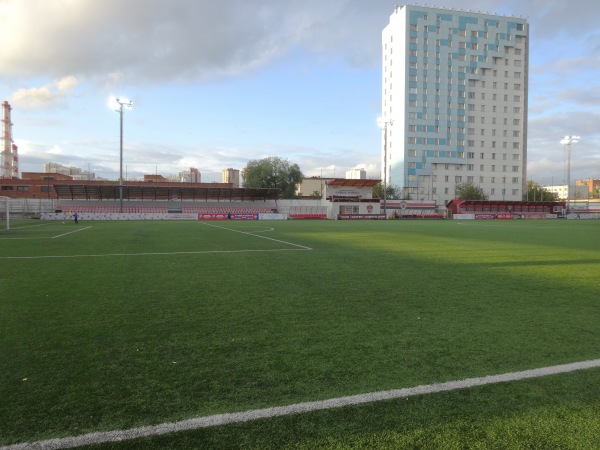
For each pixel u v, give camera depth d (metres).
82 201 51.66
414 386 3.19
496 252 13.70
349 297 6.56
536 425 2.62
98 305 5.98
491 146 86.19
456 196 81.06
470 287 7.44
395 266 10.22
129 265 10.25
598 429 2.58
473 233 24.61
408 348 4.10
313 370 3.52
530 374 3.43
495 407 2.86
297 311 5.64
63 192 51.44
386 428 2.58
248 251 13.74
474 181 85.56
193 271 9.30
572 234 23.81
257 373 3.46
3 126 98.44
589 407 2.87
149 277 8.46
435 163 83.44
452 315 5.43
